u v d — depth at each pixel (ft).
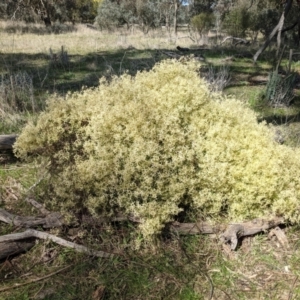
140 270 8.05
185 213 9.52
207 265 8.33
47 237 8.52
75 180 8.78
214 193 9.20
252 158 9.42
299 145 14.21
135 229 8.77
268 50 36.83
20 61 28.84
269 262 8.55
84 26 76.13
